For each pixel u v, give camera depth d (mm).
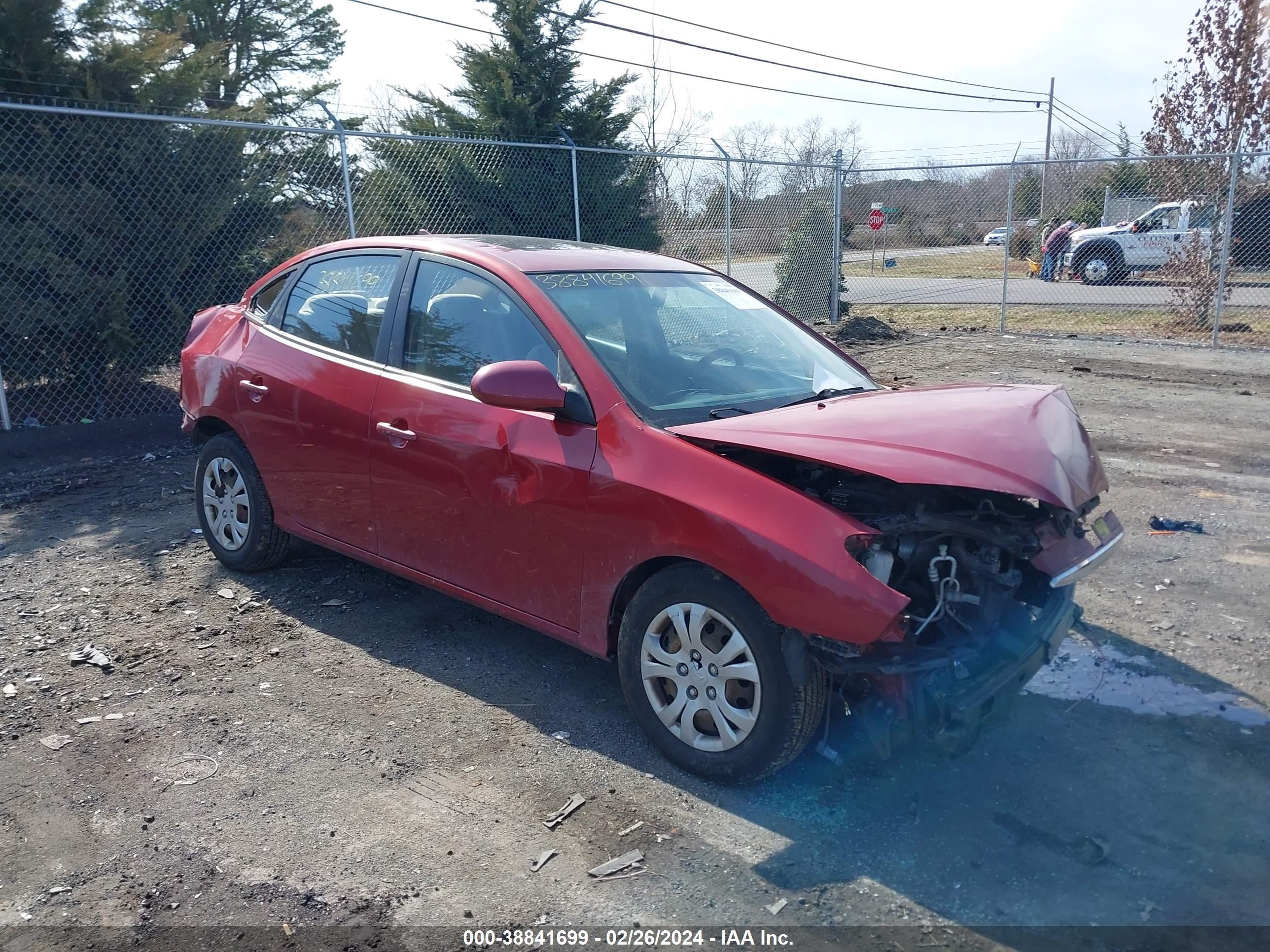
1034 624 3500
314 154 10219
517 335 4008
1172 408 9430
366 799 3350
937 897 2836
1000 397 3717
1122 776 3445
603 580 3600
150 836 3152
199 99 9859
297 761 3584
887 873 2945
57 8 8969
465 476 4000
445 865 2998
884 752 3148
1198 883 2879
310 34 24906
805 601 3037
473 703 4012
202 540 6062
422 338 4348
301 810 3289
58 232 9008
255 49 23938
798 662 3123
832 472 3510
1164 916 2742
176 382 9945
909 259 25906
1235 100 13992
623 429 3570
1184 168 14695
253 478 5156
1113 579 5246
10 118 8734
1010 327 15812
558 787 3412
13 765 3564
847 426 3311
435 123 14375
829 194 15750
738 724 3293
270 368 4938
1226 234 13117
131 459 8445
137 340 9383
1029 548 3354
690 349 4172
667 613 3449
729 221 14086
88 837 3150
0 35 8711
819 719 3234
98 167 9156
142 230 9406
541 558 3801
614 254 4680
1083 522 3709
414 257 4555
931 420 3359
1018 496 3189
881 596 2945
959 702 3068
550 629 3857
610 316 4070
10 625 4801
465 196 12523
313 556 5734
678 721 3479
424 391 4211
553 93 14602
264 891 2885
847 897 2844
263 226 10328
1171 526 6016
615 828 3180
